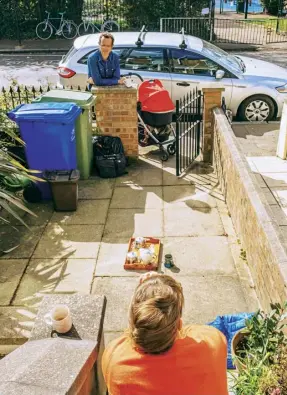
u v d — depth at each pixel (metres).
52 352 2.14
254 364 2.67
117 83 6.64
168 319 1.69
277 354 2.66
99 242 4.90
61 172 5.45
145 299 1.73
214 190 5.94
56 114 5.33
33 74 13.54
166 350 1.75
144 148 7.34
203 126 6.67
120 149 6.48
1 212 5.48
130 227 5.15
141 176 6.38
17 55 17.41
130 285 4.23
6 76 13.29
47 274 4.41
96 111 6.59
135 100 6.48
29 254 4.73
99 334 2.51
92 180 6.27
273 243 3.56
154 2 19.55
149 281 1.79
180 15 19.53
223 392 1.79
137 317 1.70
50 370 1.98
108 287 4.21
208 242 4.83
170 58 8.72
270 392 2.43
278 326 3.13
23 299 4.08
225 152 5.56
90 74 6.61
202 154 6.95
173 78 8.68
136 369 1.74
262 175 6.70
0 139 6.15
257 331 2.85
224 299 4.01
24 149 6.01
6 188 5.75
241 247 4.70
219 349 1.84
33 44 19.14
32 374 1.93
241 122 9.09
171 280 1.82
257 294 4.01
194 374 1.74
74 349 2.21
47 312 2.64
